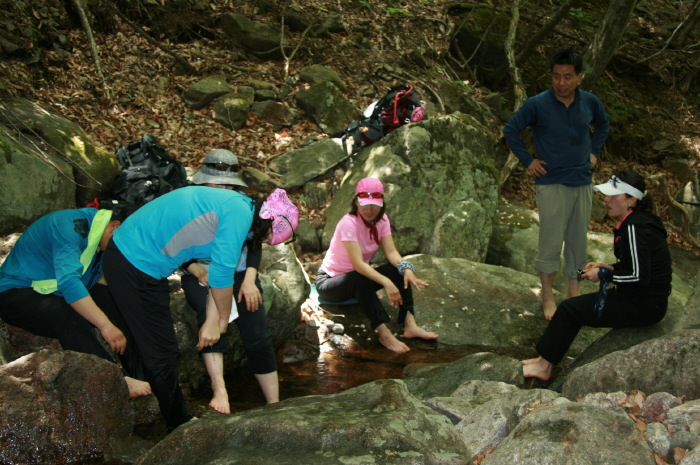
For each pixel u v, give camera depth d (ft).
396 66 28.91
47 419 9.23
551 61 16.05
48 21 22.71
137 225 10.27
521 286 18.75
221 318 10.55
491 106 29.37
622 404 8.87
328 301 16.90
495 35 32.07
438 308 17.24
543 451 7.18
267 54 26.76
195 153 21.44
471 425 8.88
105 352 10.80
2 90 18.98
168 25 25.85
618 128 33.45
